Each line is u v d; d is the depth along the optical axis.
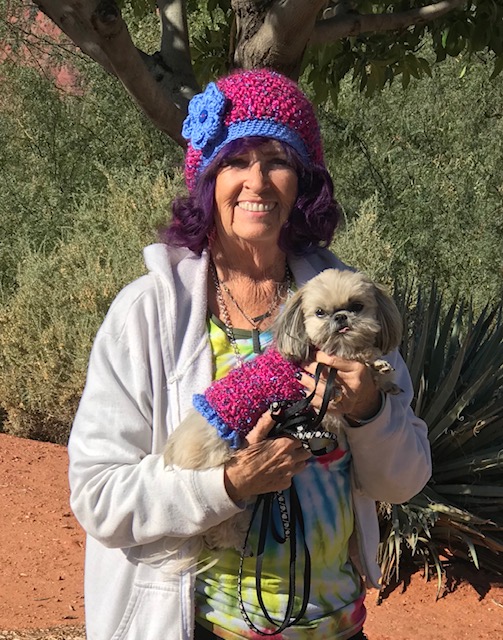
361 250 10.58
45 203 14.34
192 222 2.86
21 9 15.56
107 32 5.01
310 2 5.14
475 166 13.98
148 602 2.55
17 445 9.33
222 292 2.86
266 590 2.59
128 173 13.28
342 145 14.68
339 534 2.67
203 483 2.44
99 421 2.59
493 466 6.37
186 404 2.63
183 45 6.01
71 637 4.99
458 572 6.22
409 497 2.82
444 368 6.74
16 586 5.93
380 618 5.62
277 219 2.82
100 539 2.54
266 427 2.49
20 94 15.12
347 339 2.51
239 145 2.75
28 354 10.08
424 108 14.27
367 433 2.59
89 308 9.98
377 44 7.16
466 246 13.48
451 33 6.93
